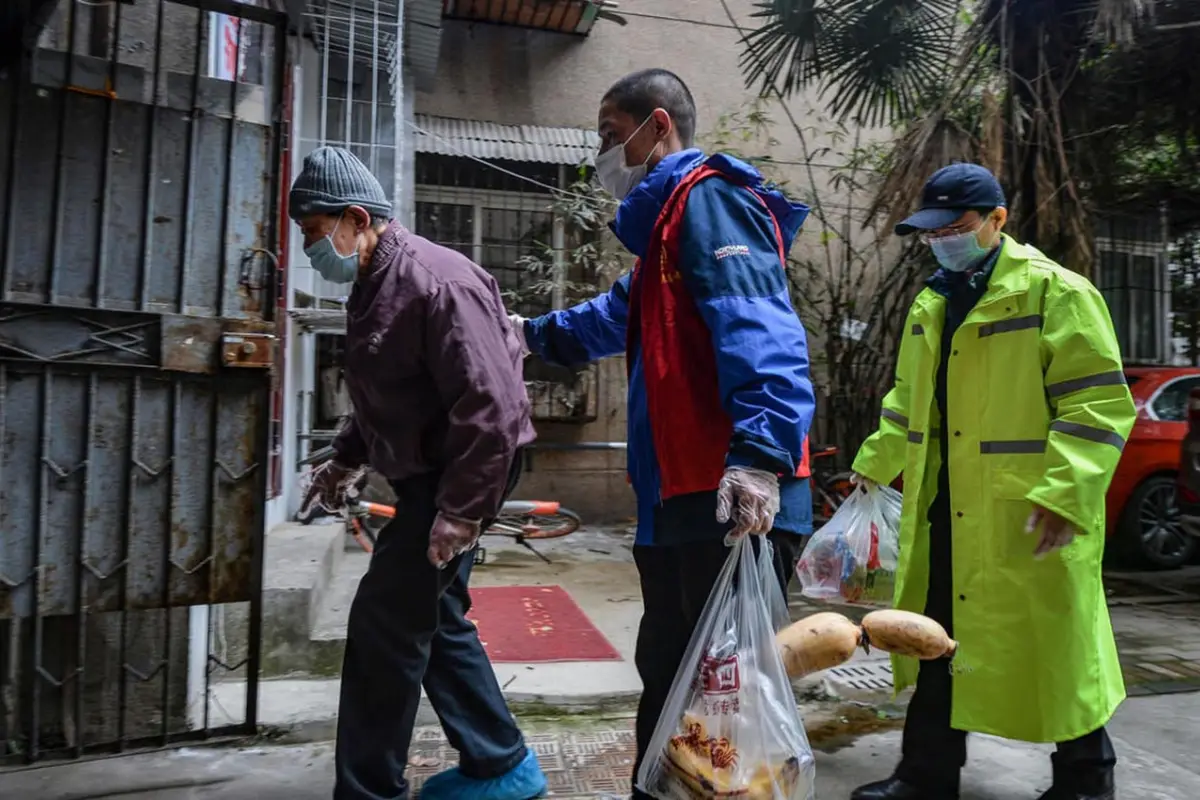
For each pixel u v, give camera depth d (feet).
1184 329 26.13
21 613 6.86
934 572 7.62
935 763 7.45
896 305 21.24
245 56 10.91
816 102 23.44
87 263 7.05
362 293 6.40
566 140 21.34
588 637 11.60
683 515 5.89
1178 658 12.05
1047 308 6.92
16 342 6.77
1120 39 14.06
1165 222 25.38
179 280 7.34
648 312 6.01
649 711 6.48
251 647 8.05
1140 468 17.65
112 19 8.30
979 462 7.18
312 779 7.59
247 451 7.57
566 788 7.59
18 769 7.55
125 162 7.16
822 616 5.90
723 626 5.61
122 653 7.75
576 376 21.61
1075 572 6.81
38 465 6.88
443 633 7.09
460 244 22.00
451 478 5.98
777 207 6.16
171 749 8.03
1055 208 14.96
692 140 6.71
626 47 22.85
